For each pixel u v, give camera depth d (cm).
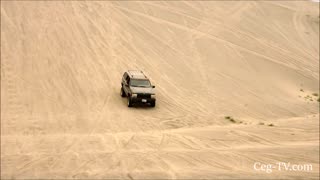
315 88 11569
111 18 13575
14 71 9738
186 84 10456
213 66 11744
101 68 10562
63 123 7612
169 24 14000
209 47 12838
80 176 5034
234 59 12400
